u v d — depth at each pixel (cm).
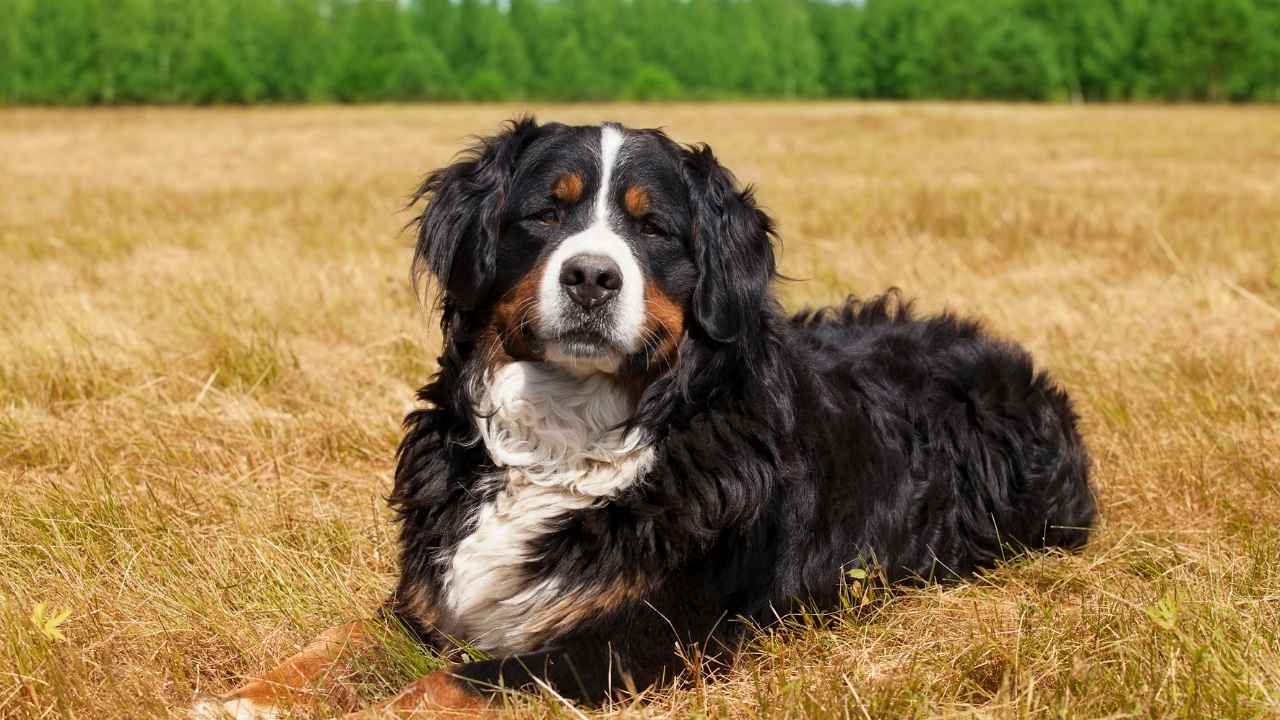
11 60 7775
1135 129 3644
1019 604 398
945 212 1345
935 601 415
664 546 356
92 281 929
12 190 1656
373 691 354
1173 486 525
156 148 2792
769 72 10088
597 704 341
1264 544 449
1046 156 2484
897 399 454
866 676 352
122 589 412
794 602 395
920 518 439
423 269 415
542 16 10425
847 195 1590
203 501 501
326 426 588
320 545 457
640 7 10519
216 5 8362
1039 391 496
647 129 393
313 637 395
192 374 672
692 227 378
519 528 373
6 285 880
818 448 404
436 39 10206
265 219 1331
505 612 372
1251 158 2361
